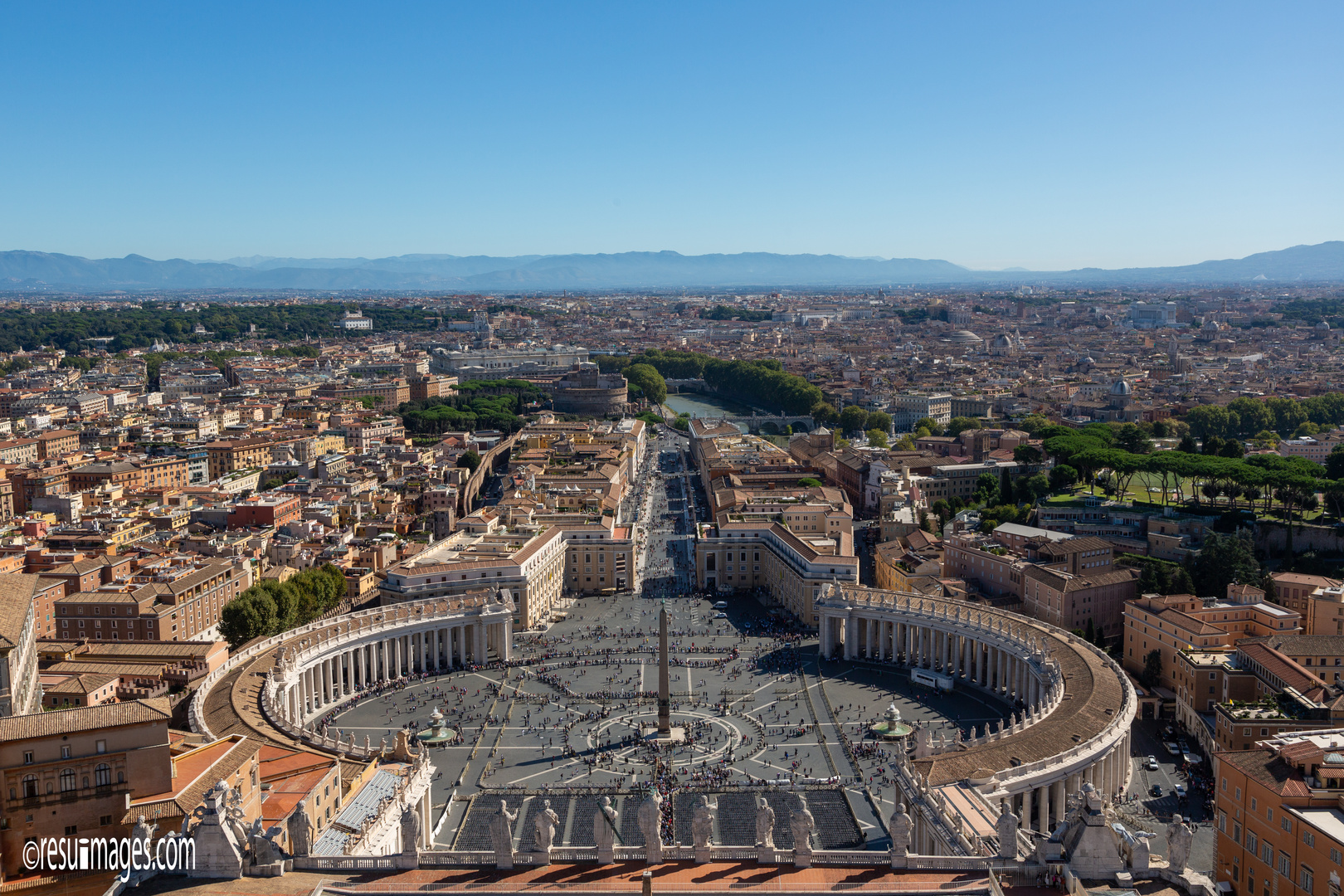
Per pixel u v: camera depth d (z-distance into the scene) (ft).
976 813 533.55
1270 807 510.99
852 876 442.50
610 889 436.35
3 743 466.70
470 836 648.79
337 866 451.94
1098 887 415.64
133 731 488.85
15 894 459.73
